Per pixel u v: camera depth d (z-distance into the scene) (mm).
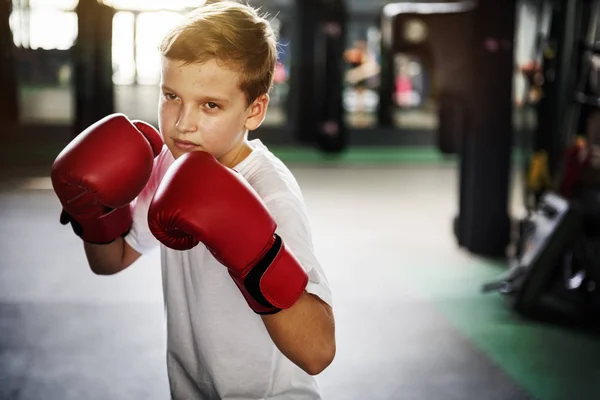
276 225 883
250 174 995
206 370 1050
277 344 898
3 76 9117
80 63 7516
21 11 10531
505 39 3994
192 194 846
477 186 4137
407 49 4000
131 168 994
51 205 5211
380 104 10781
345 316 3105
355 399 2322
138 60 12336
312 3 9094
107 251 1146
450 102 4133
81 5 7430
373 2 12977
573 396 2385
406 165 7934
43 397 2279
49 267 3701
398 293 3438
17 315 3002
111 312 3072
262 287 854
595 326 3041
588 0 3479
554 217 3266
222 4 917
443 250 4262
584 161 3340
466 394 2383
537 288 3137
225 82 878
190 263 1029
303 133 9352
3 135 8547
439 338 2877
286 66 11391
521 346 2818
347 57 12438
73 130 7957
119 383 2398
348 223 4953
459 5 4047
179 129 892
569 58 3807
